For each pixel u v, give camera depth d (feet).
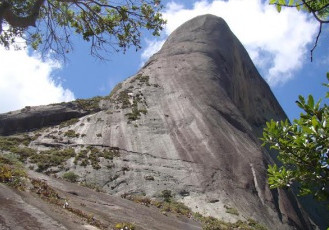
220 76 189.57
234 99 196.54
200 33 235.20
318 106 14.14
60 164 97.81
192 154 114.52
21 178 47.03
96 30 35.76
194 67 186.09
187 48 212.64
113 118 130.11
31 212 34.58
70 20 35.37
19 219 31.71
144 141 117.50
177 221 67.82
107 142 114.01
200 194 95.66
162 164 107.04
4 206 33.76
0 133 119.55
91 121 127.34
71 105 139.54
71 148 109.29
